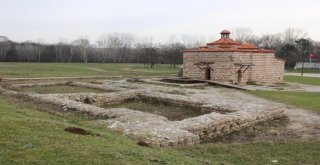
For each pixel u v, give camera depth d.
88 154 7.97
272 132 15.29
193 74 42.25
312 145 12.62
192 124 13.96
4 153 7.68
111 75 50.38
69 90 29.84
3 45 107.69
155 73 57.75
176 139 11.71
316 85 40.28
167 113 20.31
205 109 20.11
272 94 29.08
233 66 38.53
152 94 24.48
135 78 43.28
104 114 16.23
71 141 9.03
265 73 42.19
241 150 11.73
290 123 17.30
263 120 17.45
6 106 15.22
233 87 34.12
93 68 70.81
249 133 15.13
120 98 24.08
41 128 10.23
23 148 8.05
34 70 56.72
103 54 119.38
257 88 34.50
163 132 12.38
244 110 18.19
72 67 71.88
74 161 7.46
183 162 8.77
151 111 20.91
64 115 16.50
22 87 31.42
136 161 7.95
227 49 39.25
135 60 115.19
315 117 18.91
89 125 13.49
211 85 36.72
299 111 20.84
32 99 20.77
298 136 14.45
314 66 91.56
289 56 89.75
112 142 9.83
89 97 22.72
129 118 14.78
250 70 40.56
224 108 19.09
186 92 29.36
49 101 19.72
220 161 10.26
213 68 40.16
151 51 87.69
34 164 7.18
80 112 17.19
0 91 24.55
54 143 8.65
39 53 106.69
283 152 11.63
